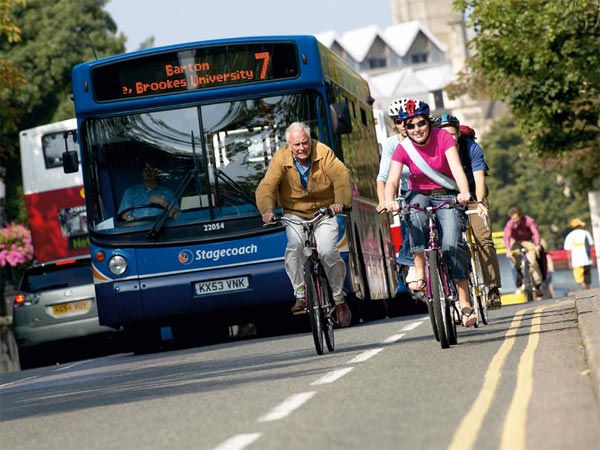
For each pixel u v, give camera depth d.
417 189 25.19
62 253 63.75
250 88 38.59
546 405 15.92
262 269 38.19
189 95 38.62
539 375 19.00
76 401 23.44
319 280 27.73
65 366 41.62
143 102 38.72
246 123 38.62
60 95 114.81
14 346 77.88
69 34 115.94
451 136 24.77
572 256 78.25
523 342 24.81
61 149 63.97
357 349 27.91
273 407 18.19
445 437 14.09
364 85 49.34
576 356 21.17
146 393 23.19
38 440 17.73
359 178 42.75
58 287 50.50
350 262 38.47
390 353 25.55
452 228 24.89
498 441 13.62
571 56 76.50
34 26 115.56
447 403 16.83
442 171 24.84
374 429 15.10
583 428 14.00
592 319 25.22
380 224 47.00
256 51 38.75
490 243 28.53
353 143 42.62
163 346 49.00
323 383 20.84
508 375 19.36
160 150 38.62
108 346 57.38
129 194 38.66
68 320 50.38
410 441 14.00
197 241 38.25
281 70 38.72
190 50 38.72
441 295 25.06
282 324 46.97
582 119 80.62
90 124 38.91
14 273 102.62
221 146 38.56
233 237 38.22
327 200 28.22
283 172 28.03
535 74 78.31
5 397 27.31
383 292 45.47
